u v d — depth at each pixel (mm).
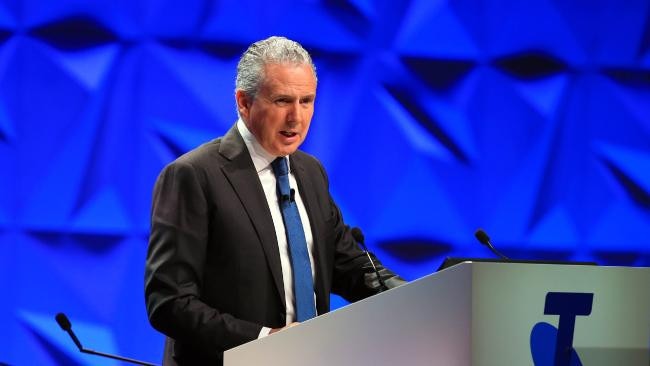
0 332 13914
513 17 14930
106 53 14016
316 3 14445
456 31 14781
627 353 6574
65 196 13977
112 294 14062
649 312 6633
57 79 13953
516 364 6285
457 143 14750
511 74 14930
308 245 8609
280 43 8312
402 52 14648
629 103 15156
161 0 14086
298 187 8766
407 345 6312
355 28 14562
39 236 13969
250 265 8125
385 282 8789
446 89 14766
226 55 14203
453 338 6234
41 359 13922
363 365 6383
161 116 14070
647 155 15203
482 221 14836
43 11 13914
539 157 14930
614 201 15141
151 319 7855
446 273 6285
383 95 14594
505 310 6301
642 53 15203
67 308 14016
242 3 14219
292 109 8195
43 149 13953
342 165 14516
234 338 7590
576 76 15070
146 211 14086
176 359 8164
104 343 14016
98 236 14047
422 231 14688
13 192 13922
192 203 8078
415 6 14703
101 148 14031
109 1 13977
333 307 14766
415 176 14656
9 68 13875
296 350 6496
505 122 14898
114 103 14031
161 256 7965
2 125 13844
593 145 15102
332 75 14500
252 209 8242
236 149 8453
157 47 14086
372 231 14594
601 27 15125
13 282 13914
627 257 15141
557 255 14977
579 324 6480
